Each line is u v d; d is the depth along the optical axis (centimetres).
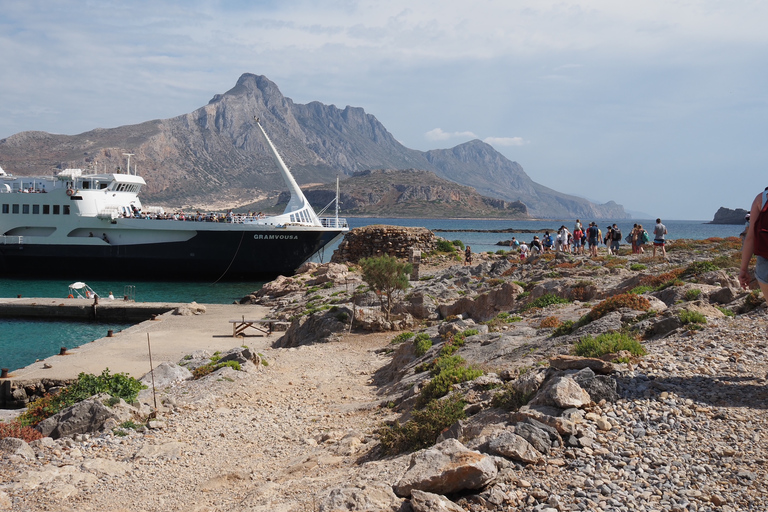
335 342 2742
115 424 1455
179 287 6481
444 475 683
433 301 3116
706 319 1253
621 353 1021
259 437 1377
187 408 1647
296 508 783
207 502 964
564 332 1641
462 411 1040
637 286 2308
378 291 3047
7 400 2319
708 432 725
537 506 631
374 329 2897
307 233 6856
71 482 1087
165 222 6831
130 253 6919
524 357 1462
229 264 6888
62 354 2847
